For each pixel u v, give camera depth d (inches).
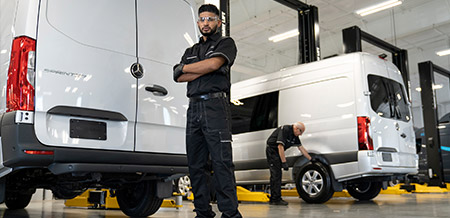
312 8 305.7
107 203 177.9
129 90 107.9
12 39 93.5
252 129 246.5
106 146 101.6
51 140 92.3
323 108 210.7
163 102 115.6
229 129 95.4
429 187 358.0
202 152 99.6
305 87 222.2
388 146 201.9
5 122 90.0
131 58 110.0
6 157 89.1
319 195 203.8
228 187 92.5
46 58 94.0
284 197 296.7
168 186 128.0
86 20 102.6
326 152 205.3
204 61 93.7
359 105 196.2
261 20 542.6
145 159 108.1
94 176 100.8
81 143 97.1
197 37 131.6
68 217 139.9
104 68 103.7
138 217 134.2
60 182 113.5
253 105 250.5
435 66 427.8
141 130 109.5
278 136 195.6
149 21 116.7
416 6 552.4
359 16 568.4
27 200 187.9
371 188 233.6
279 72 240.1
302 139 216.4
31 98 90.4
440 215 138.6
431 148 401.1
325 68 215.0
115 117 103.7
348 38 320.5
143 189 130.4
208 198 100.7
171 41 121.6
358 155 192.5
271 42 671.8
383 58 217.9
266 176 236.1
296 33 586.6
